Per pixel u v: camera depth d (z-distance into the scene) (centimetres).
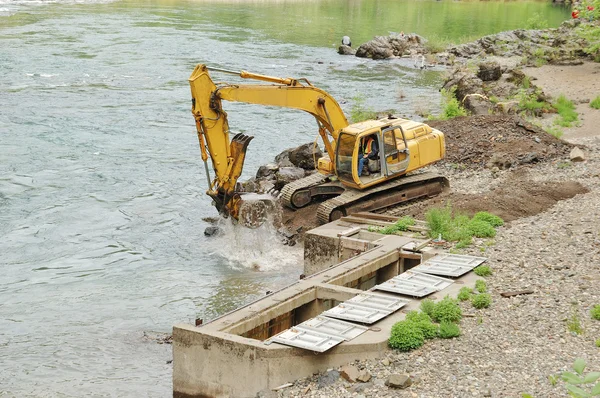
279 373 1409
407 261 1991
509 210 2234
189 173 3008
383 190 2403
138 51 5288
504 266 1842
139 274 2138
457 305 1627
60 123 3578
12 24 6141
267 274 2141
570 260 1852
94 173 2959
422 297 1680
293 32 6625
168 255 2275
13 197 2691
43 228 2445
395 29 7088
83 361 1653
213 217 2561
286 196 2456
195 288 2042
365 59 5544
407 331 1485
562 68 4709
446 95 4078
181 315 1883
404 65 5353
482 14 8569
